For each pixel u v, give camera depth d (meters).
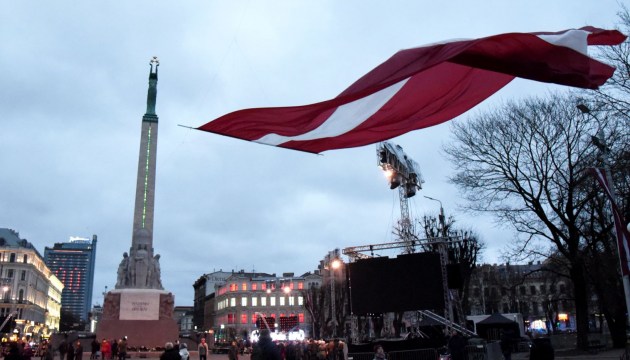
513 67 6.18
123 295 48.50
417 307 30.34
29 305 122.06
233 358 27.42
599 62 6.45
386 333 44.47
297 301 124.38
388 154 52.28
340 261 46.66
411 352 26.27
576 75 6.29
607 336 59.62
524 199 32.88
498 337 44.88
